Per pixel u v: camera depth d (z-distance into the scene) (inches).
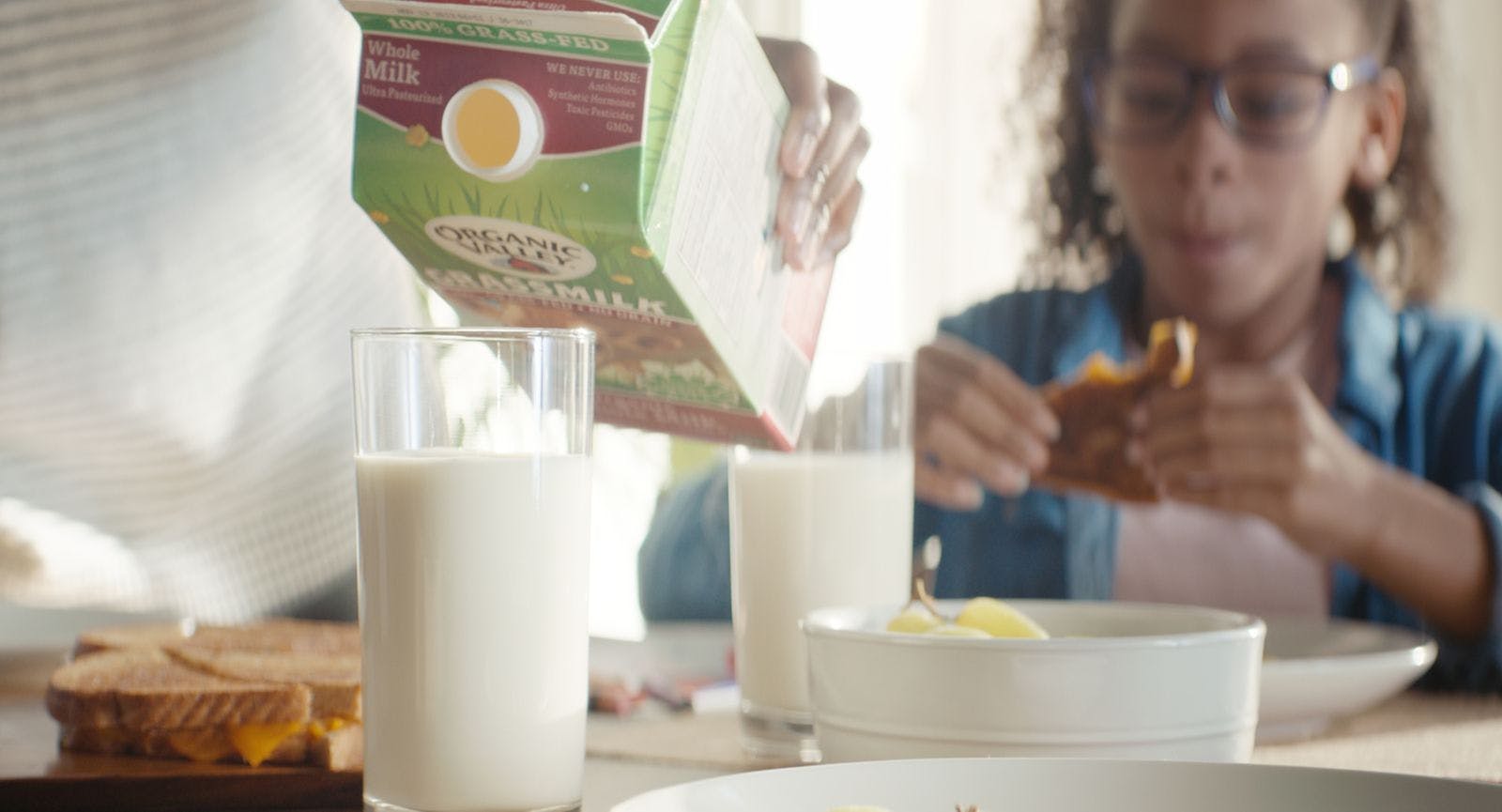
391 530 22.4
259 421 62.0
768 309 26.7
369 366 22.8
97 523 57.9
